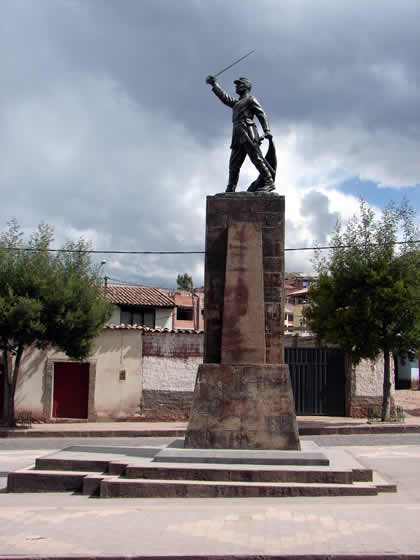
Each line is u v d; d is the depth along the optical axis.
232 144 12.88
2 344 21.23
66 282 21.33
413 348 20.33
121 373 23.27
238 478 9.05
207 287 11.98
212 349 11.76
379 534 6.65
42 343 21.41
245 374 10.98
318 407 23.92
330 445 15.68
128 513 7.69
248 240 11.75
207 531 6.84
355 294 20.31
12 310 19.66
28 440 18.12
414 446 15.30
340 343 20.66
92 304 21.38
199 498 8.64
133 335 23.52
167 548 6.29
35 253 21.55
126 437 19.00
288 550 6.18
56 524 7.22
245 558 6.04
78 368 23.44
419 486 9.48
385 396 20.78
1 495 9.22
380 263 20.23
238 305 11.48
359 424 20.33
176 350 23.59
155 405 23.25
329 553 6.06
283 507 7.90
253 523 7.12
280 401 10.84
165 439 18.28
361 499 8.43
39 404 22.84
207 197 12.26
